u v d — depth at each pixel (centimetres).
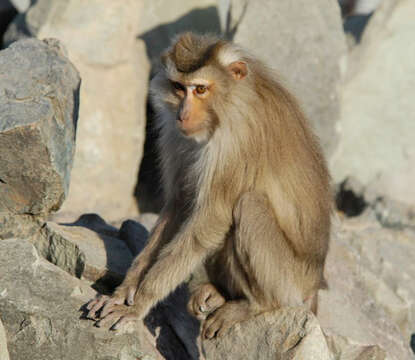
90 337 1337
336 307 1830
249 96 1460
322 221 1567
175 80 1458
